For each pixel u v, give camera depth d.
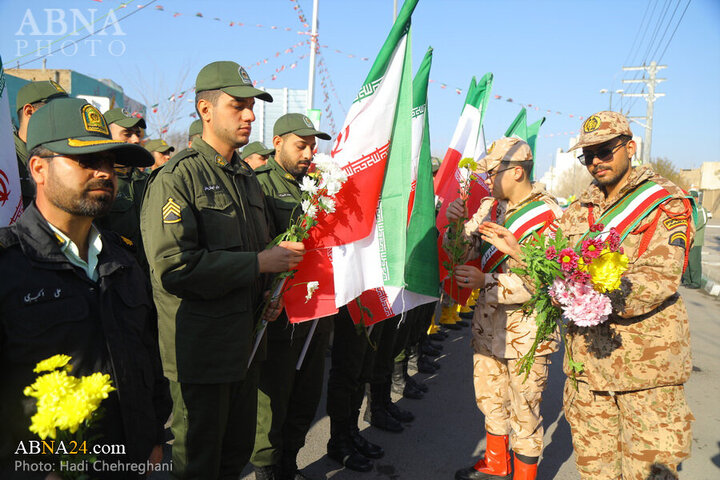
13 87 13.38
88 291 1.55
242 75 2.38
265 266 2.24
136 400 1.63
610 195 2.58
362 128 2.59
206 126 2.43
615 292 2.27
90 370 1.51
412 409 4.57
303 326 3.00
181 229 2.10
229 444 2.48
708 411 4.70
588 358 2.48
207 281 2.09
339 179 2.44
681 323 2.33
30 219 1.50
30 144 1.53
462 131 3.87
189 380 2.16
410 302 3.14
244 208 2.48
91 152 1.47
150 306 1.78
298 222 2.52
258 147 5.41
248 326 2.29
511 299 2.94
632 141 2.44
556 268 2.23
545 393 5.08
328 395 3.52
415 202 3.01
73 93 18.31
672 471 2.30
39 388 1.19
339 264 2.62
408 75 2.62
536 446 3.04
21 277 1.43
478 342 3.22
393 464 3.57
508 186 3.14
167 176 2.16
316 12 8.61
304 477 3.25
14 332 1.40
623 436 2.47
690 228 2.24
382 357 4.01
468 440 3.97
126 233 3.98
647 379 2.31
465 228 3.37
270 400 2.92
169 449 3.59
